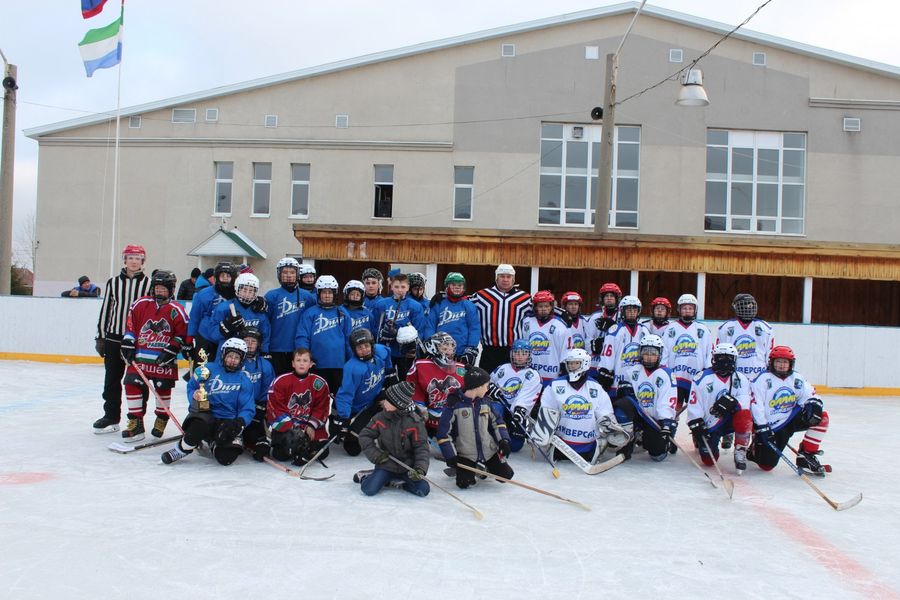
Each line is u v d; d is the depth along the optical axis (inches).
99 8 697.0
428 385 246.2
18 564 145.0
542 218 842.8
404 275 291.7
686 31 845.2
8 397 368.8
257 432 244.4
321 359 262.4
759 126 845.2
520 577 146.7
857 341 528.1
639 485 229.9
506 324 306.2
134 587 135.6
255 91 845.8
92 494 195.0
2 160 617.6
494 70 837.8
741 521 193.2
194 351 265.6
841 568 158.9
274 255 836.0
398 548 161.6
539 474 240.4
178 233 844.6
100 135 853.8
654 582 146.7
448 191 832.9
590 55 840.3
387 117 838.5
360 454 256.8
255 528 171.9
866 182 848.9
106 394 277.4
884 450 305.3
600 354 298.5
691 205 837.8
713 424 253.4
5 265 616.7
